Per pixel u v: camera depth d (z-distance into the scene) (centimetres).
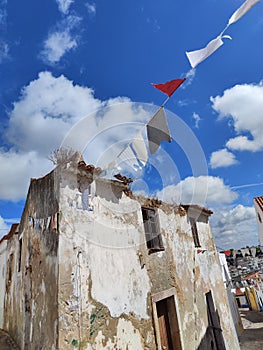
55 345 328
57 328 332
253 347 1013
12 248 794
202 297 696
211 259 858
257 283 1869
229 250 1659
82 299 371
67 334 335
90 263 405
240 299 3028
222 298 834
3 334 684
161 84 285
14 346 572
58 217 389
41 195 494
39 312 417
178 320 546
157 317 512
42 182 497
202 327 640
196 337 595
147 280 506
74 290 366
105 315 394
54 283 364
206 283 751
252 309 2486
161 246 595
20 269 627
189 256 704
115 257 454
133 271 480
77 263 385
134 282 472
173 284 582
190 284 655
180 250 668
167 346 518
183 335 546
